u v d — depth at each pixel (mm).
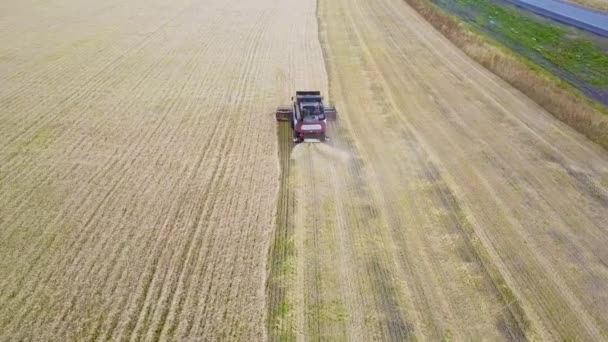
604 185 18828
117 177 19109
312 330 12375
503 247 15430
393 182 18984
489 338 12148
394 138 22422
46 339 12008
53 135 22375
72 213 16891
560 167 20062
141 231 16047
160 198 17844
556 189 18562
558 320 12711
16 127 23031
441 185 18781
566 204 17656
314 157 20828
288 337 12188
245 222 16578
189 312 12914
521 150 21375
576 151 21312
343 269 14445
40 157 20469
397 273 14289
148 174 19359
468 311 12969
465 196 18094
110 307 13031
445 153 21109
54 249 15141
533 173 19625
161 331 12320
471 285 13859
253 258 14898
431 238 15820
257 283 13922
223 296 13453
